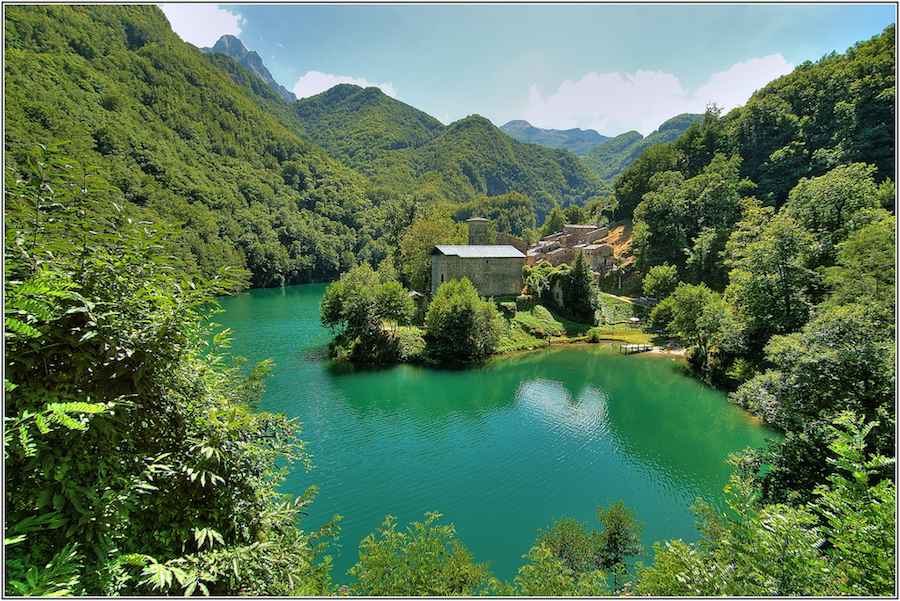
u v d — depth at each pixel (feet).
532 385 153.69
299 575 28.81
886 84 267.59
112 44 611.06
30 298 17.19
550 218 536.01
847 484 26.53
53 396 17.85
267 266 423.64
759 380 104.22
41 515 16.42
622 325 240.32
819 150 286.46
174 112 595.88
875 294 105.09
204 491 23.59
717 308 154.40
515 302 240.53
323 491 85.05
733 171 317.01
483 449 104.63
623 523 63.21
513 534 73.15
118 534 19.30
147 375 22.00
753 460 63.98
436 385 152.87
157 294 22.50
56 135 255.50
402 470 93.97
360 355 175.42
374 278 203.00
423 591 43.50
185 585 19.16
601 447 105.81
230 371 31.22
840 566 24.34
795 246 136.98
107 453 19.31
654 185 376.48
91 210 22.18
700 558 32.68
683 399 137.59
